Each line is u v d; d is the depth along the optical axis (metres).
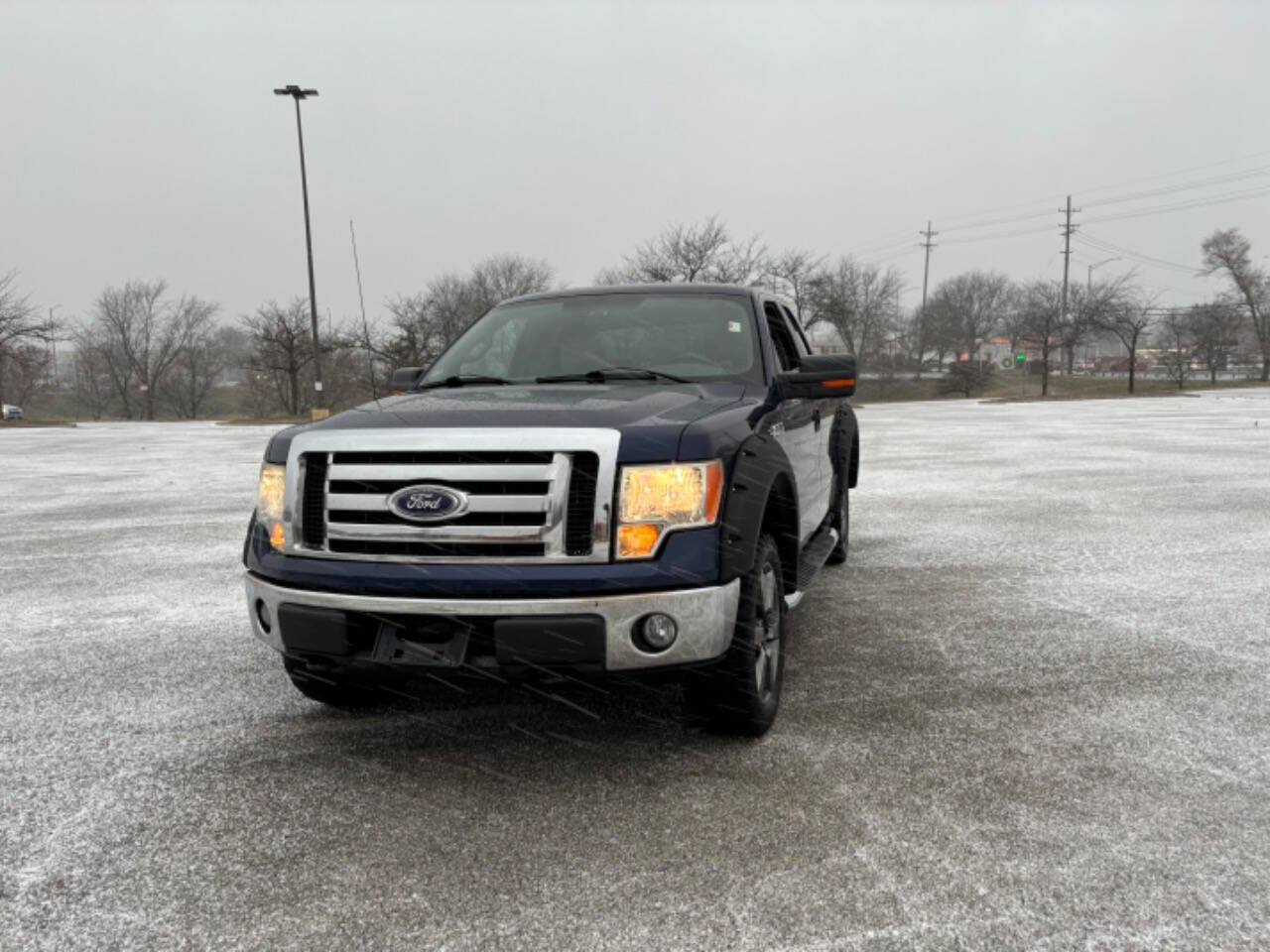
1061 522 8.02
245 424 37.94
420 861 2.49
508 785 2.94
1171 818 2.68
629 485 2.72
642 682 2.79
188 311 76.62
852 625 4.81
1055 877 2.37
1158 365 69.75
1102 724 3.41
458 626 2.73
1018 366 74.19
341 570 2.80
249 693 3.90
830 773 3.00
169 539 7.91
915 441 17.58
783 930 2.16
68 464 16.25
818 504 4.74
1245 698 3.68
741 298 4.42
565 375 3.95
